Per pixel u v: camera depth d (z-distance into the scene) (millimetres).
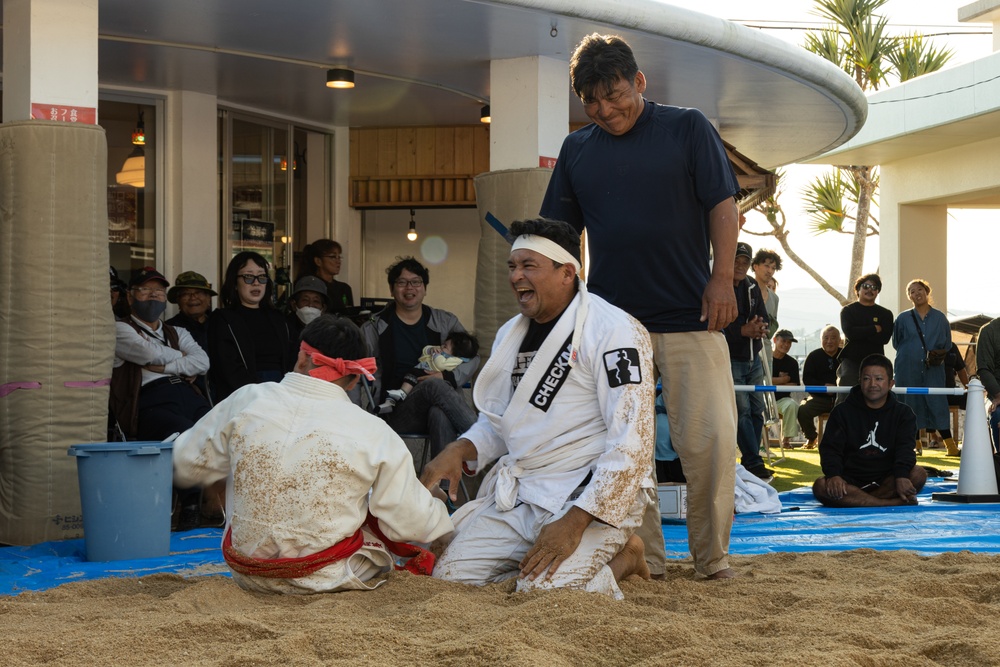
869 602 3678
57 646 2904
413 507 3762
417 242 11102
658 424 7414
